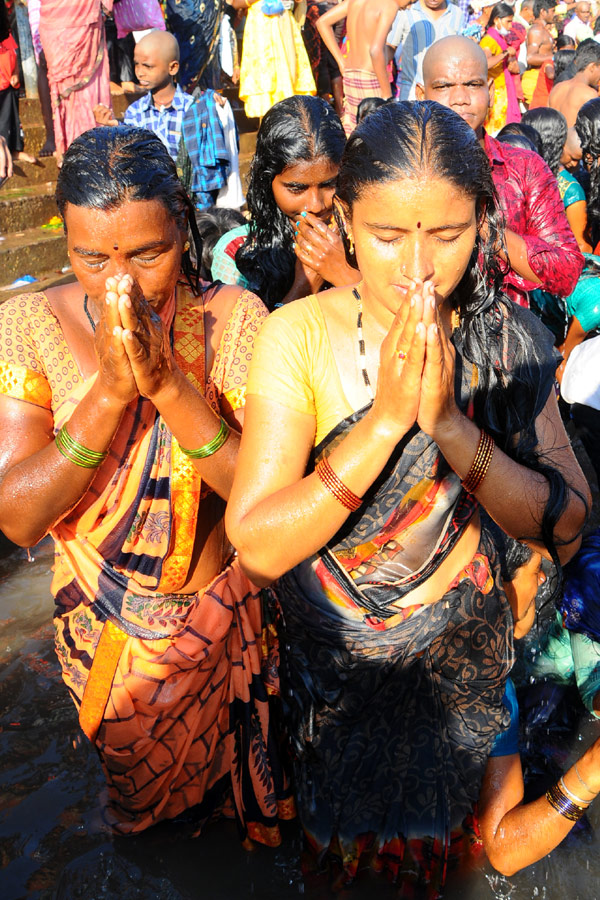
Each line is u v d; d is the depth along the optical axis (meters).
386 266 1.48
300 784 2.03
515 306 1.76
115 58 7.79
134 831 2.18
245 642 2.10
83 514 1.97
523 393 1.70
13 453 1.89
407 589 1.82
